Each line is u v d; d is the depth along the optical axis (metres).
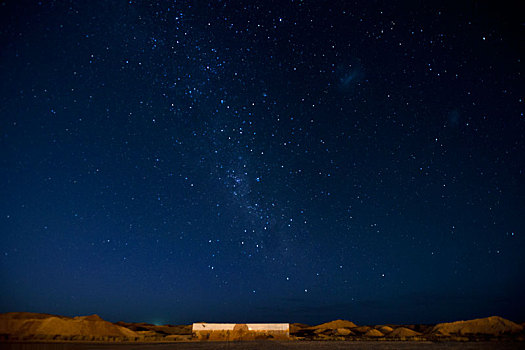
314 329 66.69
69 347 28.02
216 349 28.31
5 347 26.47
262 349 29.14
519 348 28.36
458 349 27.67
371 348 30.28
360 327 66.88
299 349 29.47
